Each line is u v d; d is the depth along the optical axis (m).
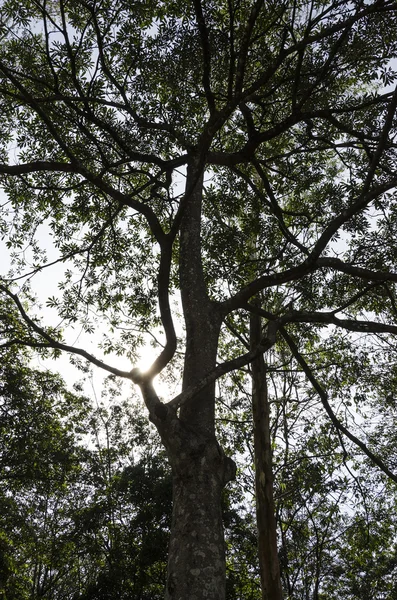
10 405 21.56
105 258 13.20
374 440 17.70
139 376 8.24
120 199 9.48
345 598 25.12
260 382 16.41
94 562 25.41
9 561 22.19
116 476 25.20
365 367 15.60
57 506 26.58
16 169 9.66
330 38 9.56
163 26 10.27
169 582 7.01
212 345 9.17
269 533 14.74
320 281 12.32
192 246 10.12
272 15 10.02
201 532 7.24
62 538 24.56
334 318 9.52
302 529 22.78
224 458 8.03
